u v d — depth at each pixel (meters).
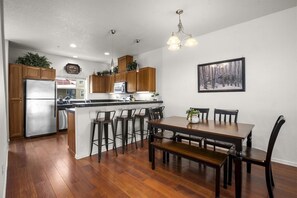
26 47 4.57
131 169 2.59
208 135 2.05
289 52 2.63
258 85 2.95
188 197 1.89
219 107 3.47
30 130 4.36
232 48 3.26
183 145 2.51
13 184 2.14
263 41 2.88
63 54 5.38
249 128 2.22
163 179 2.29
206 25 3.21
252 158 1.87
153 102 4.35
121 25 3.17
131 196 1.91
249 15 2.83
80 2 2.38
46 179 2.27
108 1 2.36
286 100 2.67
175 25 3.18
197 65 3.84
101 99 6.74
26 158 3.00
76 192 1.98
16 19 2.88
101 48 4.70
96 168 2.62
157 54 4.79
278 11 2.71
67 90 5.98
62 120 5.11
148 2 2.39
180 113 4.22
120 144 3.71
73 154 3.21
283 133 2.71
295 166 2.60
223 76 3.40
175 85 4.33
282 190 2.01
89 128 3.21
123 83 5.39
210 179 2.29
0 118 1.63
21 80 4.34
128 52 5.16
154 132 3.14
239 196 1.79
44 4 2.42
